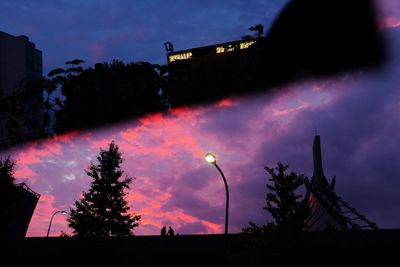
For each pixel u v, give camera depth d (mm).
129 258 34875
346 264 28578
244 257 29016
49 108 39094
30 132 42344
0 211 34125
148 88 37156
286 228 28859
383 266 28375
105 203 35438
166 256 34406
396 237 29281
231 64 41000
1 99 41750
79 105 37656
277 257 28172
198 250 33969
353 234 29453
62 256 35281
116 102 36969
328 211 54469
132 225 35719
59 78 38031
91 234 34469
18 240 36125
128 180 36844
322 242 29125
